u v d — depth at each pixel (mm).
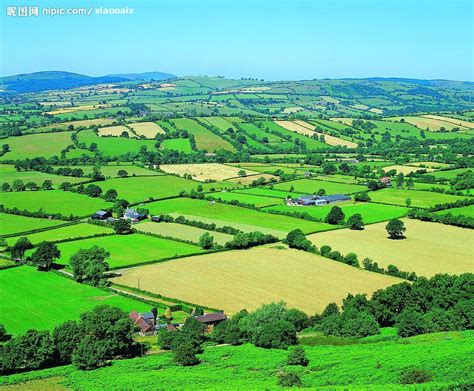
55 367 107188
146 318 127062
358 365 101125
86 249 163875
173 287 149000
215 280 153875
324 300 139500
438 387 88875
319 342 117562
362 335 120562
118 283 152625
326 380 95938
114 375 101062
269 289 146750
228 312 132625
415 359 101000
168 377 98938
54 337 111375
